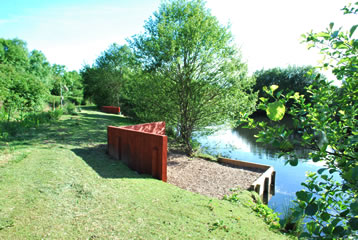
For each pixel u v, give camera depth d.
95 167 5.84
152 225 3.22
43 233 2.83
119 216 3.40
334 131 1.67
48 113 14.29
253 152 13.29
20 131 9.37
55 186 4.26
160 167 5.73
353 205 1.01
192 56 9.91
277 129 1.56
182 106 10.79
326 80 1.99
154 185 5.04
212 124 10.94
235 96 9.90
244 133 20.41
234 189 6.06
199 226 3.32
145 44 10.34
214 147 13.12
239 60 9.90
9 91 13.80
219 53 9.64
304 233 1.22
